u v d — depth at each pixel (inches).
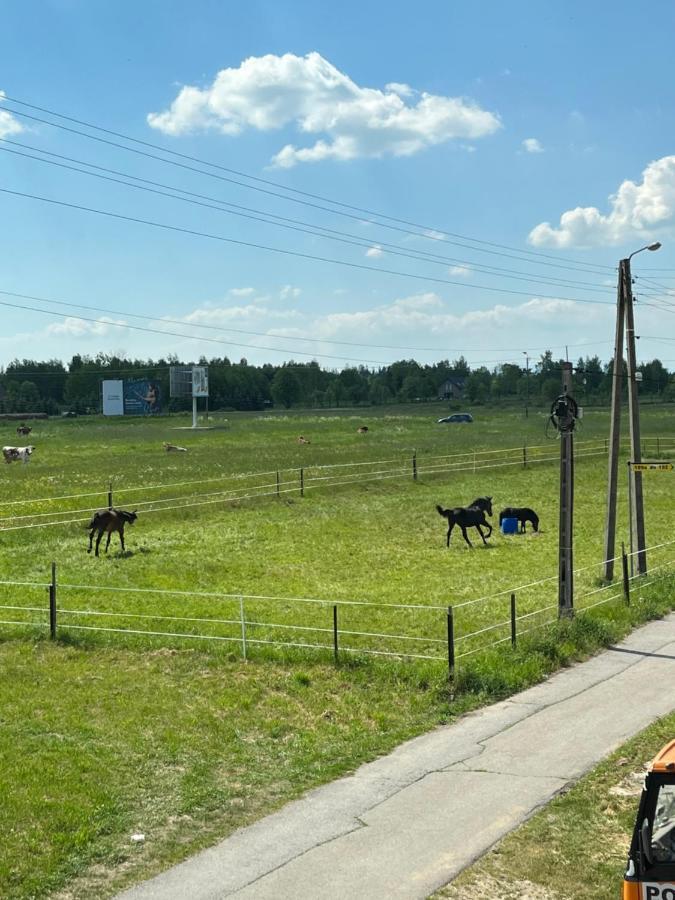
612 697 732.0
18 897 430.9
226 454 2805.1
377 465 2333.9
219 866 460.1
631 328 1268.5
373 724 685.3
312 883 438.6
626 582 1075.3
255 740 651.5
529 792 542.0
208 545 1435.8
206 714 701.3
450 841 479.5
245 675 798.5
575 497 1995.6
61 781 566.6
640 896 328.5
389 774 579.2
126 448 3132.4
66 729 663.1
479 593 1131.3
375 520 1697.8
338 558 1366.9
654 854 331.6
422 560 1362.0
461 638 859.4
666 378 5910.4
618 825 496.1
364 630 940.6
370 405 7411.4
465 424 4419.3
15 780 565.6
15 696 738.2
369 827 500.1
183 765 601.0
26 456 2613.2
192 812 526.9
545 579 1216.2
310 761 608.4
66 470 2327.8
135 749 626.8
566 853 464.1
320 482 2037.4
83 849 481.4
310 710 716.0
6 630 933.8
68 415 6776.6
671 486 2158.0
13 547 1387.8
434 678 759.7
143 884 443.5
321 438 3548.2
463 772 577.6
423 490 2039.9
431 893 426.0
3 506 1695.4
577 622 917.8
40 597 1083.3
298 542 1480.1
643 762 583.8
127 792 557.0
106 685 772.0
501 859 458.9
